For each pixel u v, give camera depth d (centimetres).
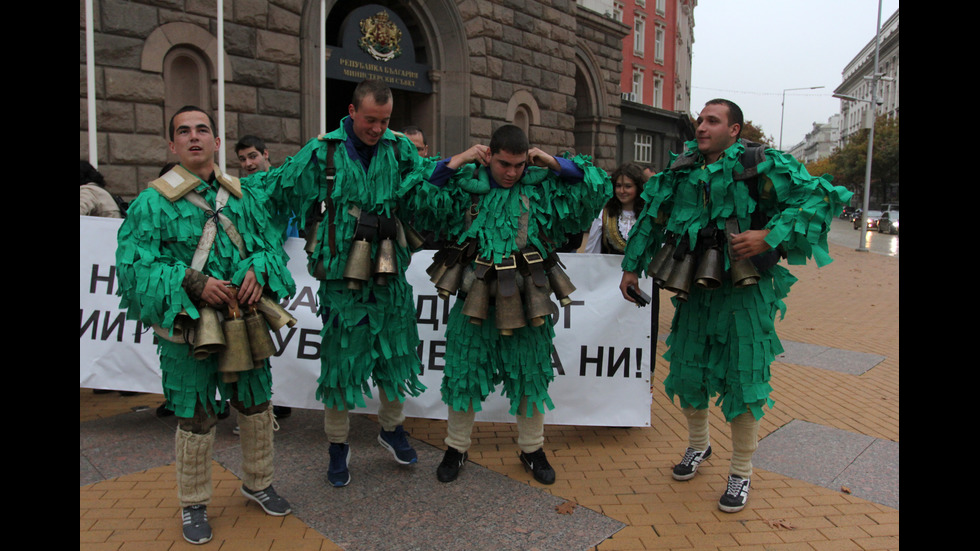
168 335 244
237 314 251
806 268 1482
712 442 377
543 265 304
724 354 287
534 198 299
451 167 288
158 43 705
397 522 274
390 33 1026
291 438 371
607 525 274
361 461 340
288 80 839
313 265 297
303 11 850
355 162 289
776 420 418
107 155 673
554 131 1345
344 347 295
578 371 388
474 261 301
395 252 302
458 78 1120
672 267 289
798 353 615
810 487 315
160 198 244
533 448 319
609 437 385
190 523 258
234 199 261
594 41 1820
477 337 305
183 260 248
